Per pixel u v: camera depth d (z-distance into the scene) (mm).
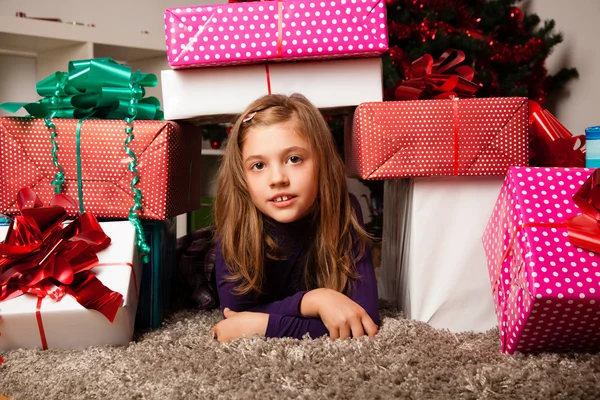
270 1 947
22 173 972
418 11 2029
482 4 2180
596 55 1925
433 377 681
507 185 817
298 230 985
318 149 924
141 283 1008
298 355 761
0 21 1857
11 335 838
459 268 971
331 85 997
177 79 991
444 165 937
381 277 1420
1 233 931
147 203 962
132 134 950
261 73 994
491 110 931
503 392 644
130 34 2137
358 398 629
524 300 716
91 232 884
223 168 1007
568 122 2102
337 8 942
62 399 678
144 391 677
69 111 1012
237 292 965
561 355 774
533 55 2031
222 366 741
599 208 716
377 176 938
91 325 845
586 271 690
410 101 932
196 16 946
